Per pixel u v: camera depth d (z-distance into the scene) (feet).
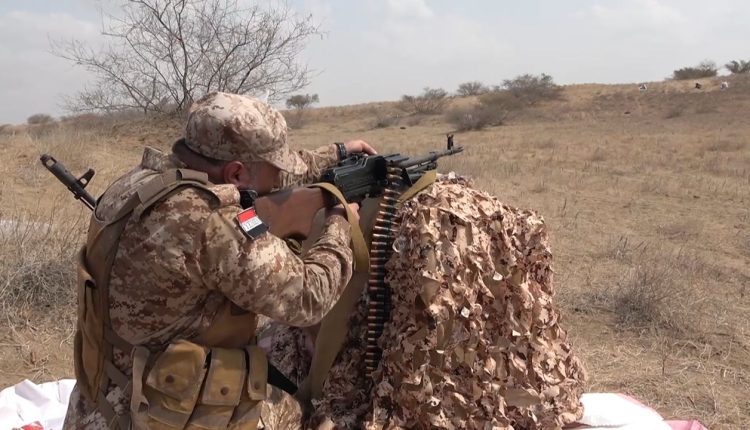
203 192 6.61
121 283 6.64
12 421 10.67
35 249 15.92
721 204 33.42
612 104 122.72
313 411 8.87
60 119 55.31
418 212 8.51
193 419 6.84
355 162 8.53
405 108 136.15
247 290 6.65
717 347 15.55
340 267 7.44
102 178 27.25
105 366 6.93
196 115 6.94
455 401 8.64
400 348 8.50
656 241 25.62
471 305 8.57
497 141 69.67
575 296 18.56
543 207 31.35
